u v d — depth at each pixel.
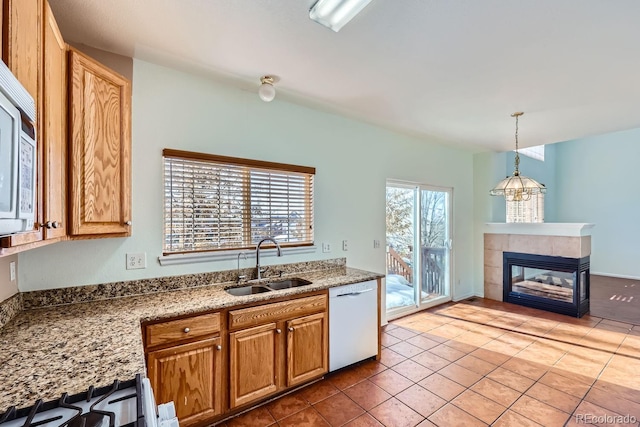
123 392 1.01
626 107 3.02
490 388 2.45
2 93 0.70
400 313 4.18
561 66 2.20
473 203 5.34
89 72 1.62
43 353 1.24
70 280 1.96
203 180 2.47
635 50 1.98
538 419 2.07
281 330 2.27
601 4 1.55
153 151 2.24
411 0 1.52
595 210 7.54
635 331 3.65
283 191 2.93
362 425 2.03
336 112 3.22
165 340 1.78
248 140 2.70
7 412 0.85
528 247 4.67
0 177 0.71
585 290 4.38
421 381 2.55
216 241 2.53
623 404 2.23
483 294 5.23
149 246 2.23
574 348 3.17
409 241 4.40
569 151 8.00
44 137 1.19
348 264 3.45
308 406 2.22
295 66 2.23
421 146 4.35
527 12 1.61
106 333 1.46
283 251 2.91
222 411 2.00
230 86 2.59
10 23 0.91
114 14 1.65
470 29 1.77
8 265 1.67
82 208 1.58
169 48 2.01
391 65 2.20
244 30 1.80
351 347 2.70
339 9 1.58
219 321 1.99
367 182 3.66
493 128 3.77
